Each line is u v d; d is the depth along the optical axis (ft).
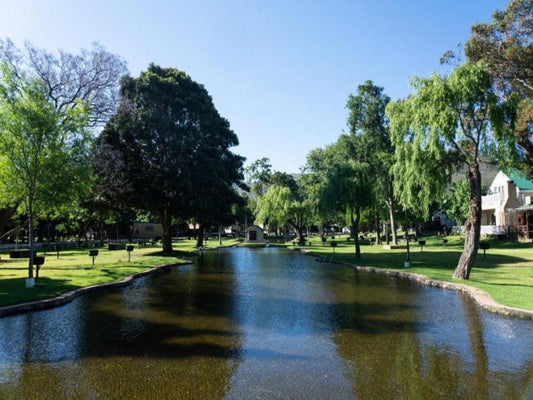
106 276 56.49
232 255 113.29
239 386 19.97
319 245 154.51
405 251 108.68
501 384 20.17
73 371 21.89
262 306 39.17
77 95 88.48
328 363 23.21
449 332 29.50
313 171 164.66
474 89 47.62
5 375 21.35
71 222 167.32
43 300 38.27
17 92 47.98
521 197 137.18
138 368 22.35
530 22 71.97
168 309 37.68
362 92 131.54
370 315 35.06
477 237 51.72
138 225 255.29
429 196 56.70
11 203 63.26
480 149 52.01
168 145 98.63
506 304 36.27
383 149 129.18
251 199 293.02
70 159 50.70
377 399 18.53
